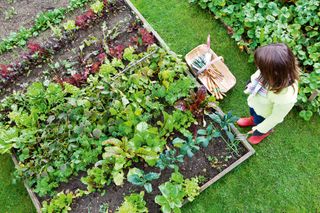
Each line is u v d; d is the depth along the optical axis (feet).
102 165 14.17
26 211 14.58
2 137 14.55
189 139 14.19
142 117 14.96
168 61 15.87
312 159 14.96
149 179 13.67
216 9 17.40
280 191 14.48
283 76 9.75
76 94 15.16
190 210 14.25
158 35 17.11
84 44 17.13
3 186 15.02
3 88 16.47
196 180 14.10
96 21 17.70
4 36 17.92
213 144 15.05
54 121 15.25
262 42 15.85
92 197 14.26
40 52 16.67
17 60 17.19
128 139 14.70
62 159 14.38
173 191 13.34
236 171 14.80
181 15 18.06
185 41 17.52
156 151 13.99
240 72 16.63
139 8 18.33
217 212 14.21
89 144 14.38
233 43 17.21
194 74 16.40
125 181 14.46
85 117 14.66
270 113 12.38
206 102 15.11
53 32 17.76
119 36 17.42
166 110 15.66
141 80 15.49
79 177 14.58
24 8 18.51
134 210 13.21
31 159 14.74
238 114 15.84
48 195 14.39
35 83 15.39
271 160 14.98
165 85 15.40
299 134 15.35
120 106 14.74
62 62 16.70
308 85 15.15
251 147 14.87
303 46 16.24
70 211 14.08
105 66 15.79
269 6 16.34
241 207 14.28
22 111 15.53
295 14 16.60
